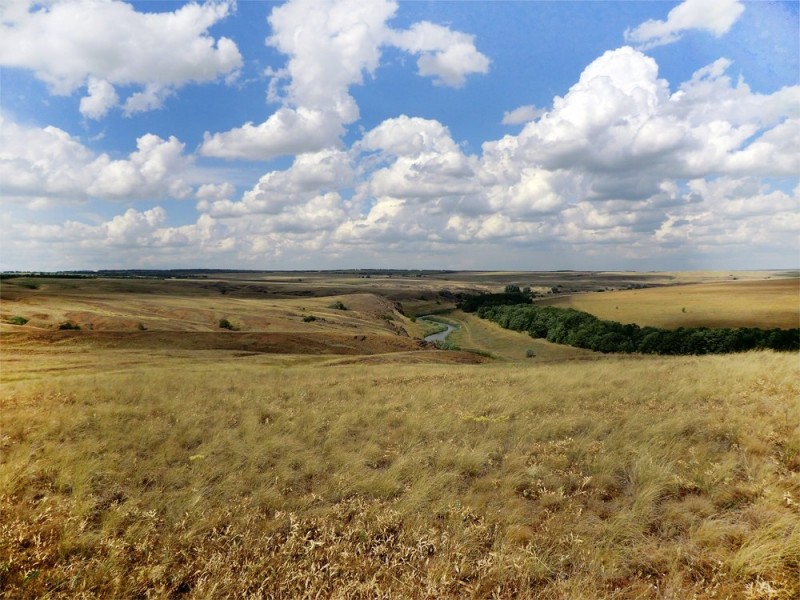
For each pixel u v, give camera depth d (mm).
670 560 5016
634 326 79938
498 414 11188
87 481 7254
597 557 5148
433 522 6156
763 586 4418
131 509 6473
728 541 5262
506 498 6609
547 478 7117
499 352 91625
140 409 12516
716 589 4539
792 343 60969
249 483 7434
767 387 11805
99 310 85000
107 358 39625
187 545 5812
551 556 5277
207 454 8648
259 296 180250
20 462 7812
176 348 52531
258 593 4840
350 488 7137
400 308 185125
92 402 13766
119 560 5375
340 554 5461
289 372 25000
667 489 6496
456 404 12547
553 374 17422
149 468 8055
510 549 5371
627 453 7781
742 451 7566
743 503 6000
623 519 5719
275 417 11680
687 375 14570
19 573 5148
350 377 20531
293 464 8336
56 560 5453
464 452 8062
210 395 15289
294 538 5812
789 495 5816
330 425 10695
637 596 4594
